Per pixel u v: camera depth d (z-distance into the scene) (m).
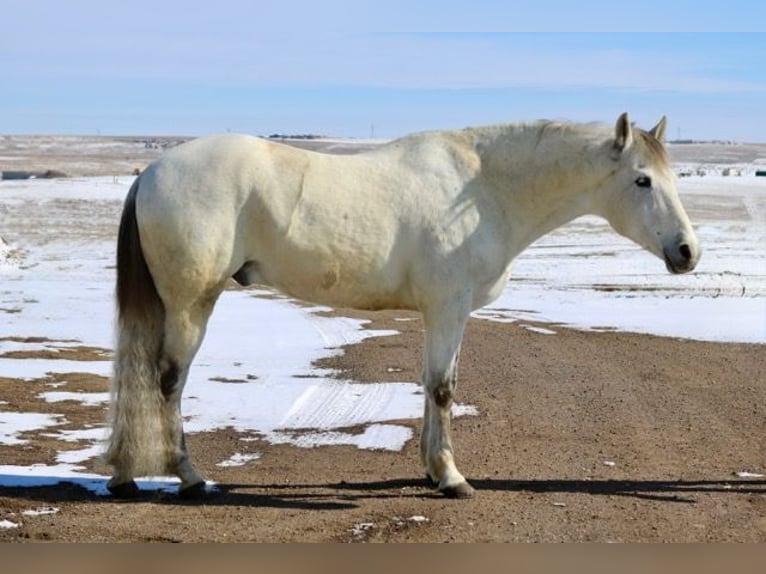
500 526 5.95
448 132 6.83
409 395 10.59
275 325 15.89
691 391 11.21
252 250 6.31
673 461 8.08
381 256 6.39
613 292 20.77
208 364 12.30
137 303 6.24
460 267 6.47
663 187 6.60
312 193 6.26
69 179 54.12
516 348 14.07
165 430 6.34
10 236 29.69
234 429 9.07
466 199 6.54
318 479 7.27
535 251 28.33
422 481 7.17
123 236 6.30
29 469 7.25
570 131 6.71
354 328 15.73
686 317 17.31
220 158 6.19
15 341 13.53
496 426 9.34
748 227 34.25
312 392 10.68
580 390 11.16
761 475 7.65
